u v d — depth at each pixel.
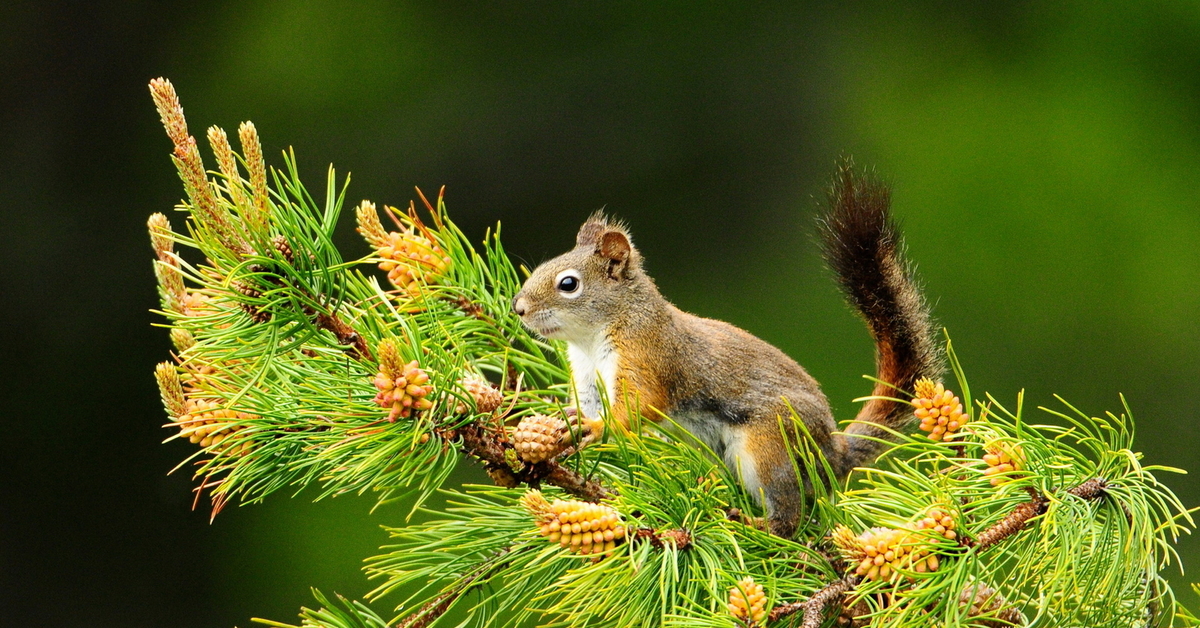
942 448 5.28
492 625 5.31
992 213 6.81
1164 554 5.25
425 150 6.88
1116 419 5.26
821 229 5.44
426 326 5.37
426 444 5.30
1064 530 5.24
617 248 5.44
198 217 5.30
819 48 7.34
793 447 5.42
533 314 5.43
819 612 5.28
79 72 6.92
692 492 5.31
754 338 5.45
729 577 5.26
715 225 6.86
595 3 7.23
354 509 5.99
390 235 5.39
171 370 5.32
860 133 7.10
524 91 7.04
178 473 6.13
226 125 6.88
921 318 5.43
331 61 7.06
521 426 5.30
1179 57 7.29
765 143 7.07
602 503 5.31
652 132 7.05
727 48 7.29
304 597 5.94
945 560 5.26
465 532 5.31
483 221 6.82
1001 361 6.43
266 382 5.32
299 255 5.30
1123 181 6.83
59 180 6.69
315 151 6.80
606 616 5.29
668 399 5.44
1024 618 5.29
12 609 5.96
